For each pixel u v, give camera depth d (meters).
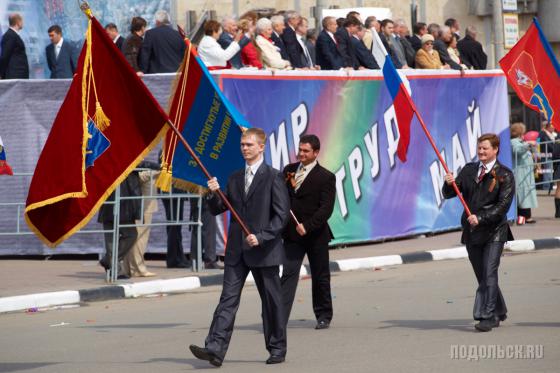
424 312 29.09
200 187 29.80
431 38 50.84
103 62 24.94
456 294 32.38
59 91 42.25
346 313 29.42
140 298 33.81
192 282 35.78
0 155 38.16
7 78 44.97
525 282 34.34
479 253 26.05
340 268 39.56
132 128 25.08
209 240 38.41
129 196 35.69
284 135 42.44
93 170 25.23
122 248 35.88
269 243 22.08
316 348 24.19
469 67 55.94
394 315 28.75
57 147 24.94
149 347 25.09
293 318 28.97
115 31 45.88
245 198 22.33
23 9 53.28
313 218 26.12
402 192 48.03
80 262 41.97
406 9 76.19
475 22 78.06
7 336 27.17
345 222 45.09
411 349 23.58
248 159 22.48
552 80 46.22
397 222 47.81
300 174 26.75
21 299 31.56
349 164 45.28
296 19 46.78
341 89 44.91
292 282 26.02
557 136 67.75
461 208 51.97
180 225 38.78
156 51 42.19
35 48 53.69
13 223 42.66
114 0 57.38
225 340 21.95
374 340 24.97
